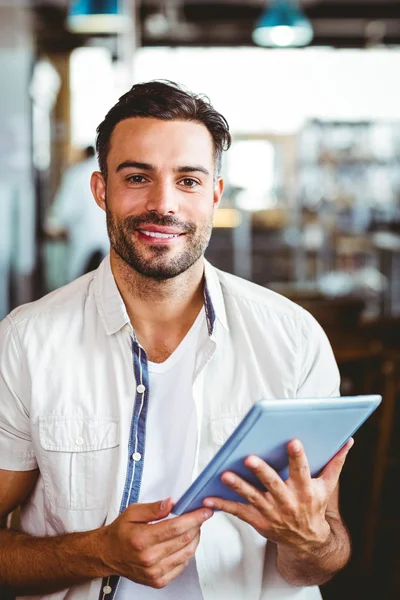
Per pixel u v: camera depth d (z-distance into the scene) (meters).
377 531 3.47
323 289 8.73
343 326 4.11
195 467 1.38
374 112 11.22
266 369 1.45
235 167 10.77
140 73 10.42
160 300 1.40
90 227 7.45
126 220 1.34
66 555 1.31
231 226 10.02
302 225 10.17
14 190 8.53
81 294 1.47
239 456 1.16
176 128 1.34
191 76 10.91
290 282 9.40
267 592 1.44
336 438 1.23
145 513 1.22
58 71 9.09
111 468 1.38
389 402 3.21
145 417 1.40
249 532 1.41
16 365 1.42
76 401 1.40
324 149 10.58
